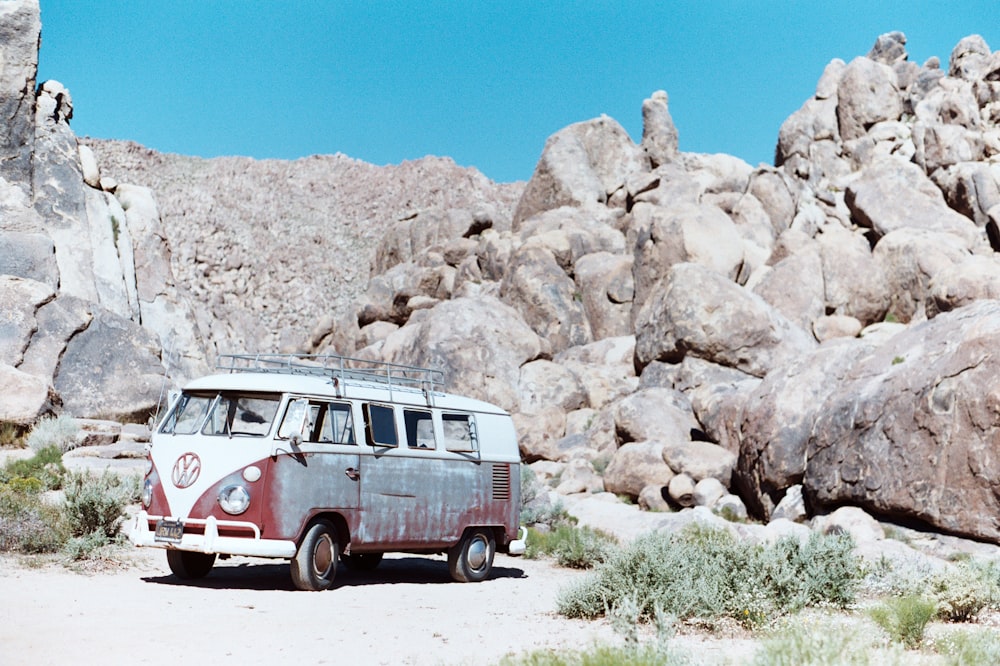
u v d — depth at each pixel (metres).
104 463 21.14
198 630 7.55
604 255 51.62
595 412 38.25
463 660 6.80
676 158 69.19
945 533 19.88
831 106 67.12
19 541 11.48
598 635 8.12
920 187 51.62
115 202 32.56
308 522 10.27
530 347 40.59
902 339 23.73
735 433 29.05
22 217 28.95
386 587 11.19
